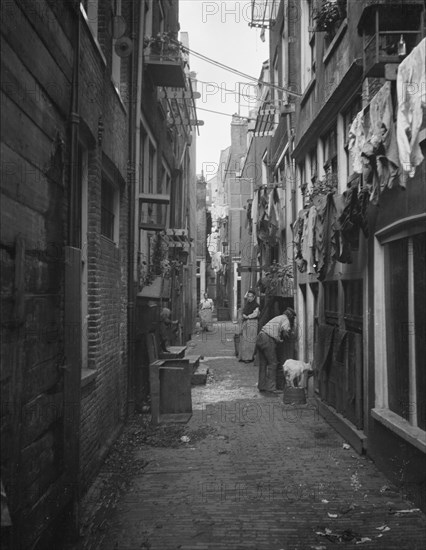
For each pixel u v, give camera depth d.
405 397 5.20
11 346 2.94
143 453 6.31
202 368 12.39
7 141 2.93
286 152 12.64
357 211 5.83
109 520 4.41
